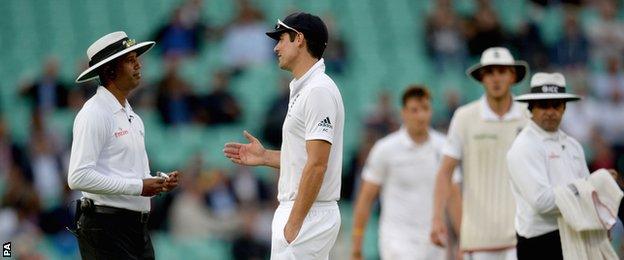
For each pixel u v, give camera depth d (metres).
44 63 76.38
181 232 57.19
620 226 53.66
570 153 30.17
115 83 27.55
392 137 41.34
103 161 27.20
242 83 73.56
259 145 29.22
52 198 60.44
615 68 80.00
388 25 82.81
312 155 26.02
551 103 29.66
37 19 83.00
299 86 26.78
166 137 67.00
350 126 72.38
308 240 26.44
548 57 79.75
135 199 27.70
